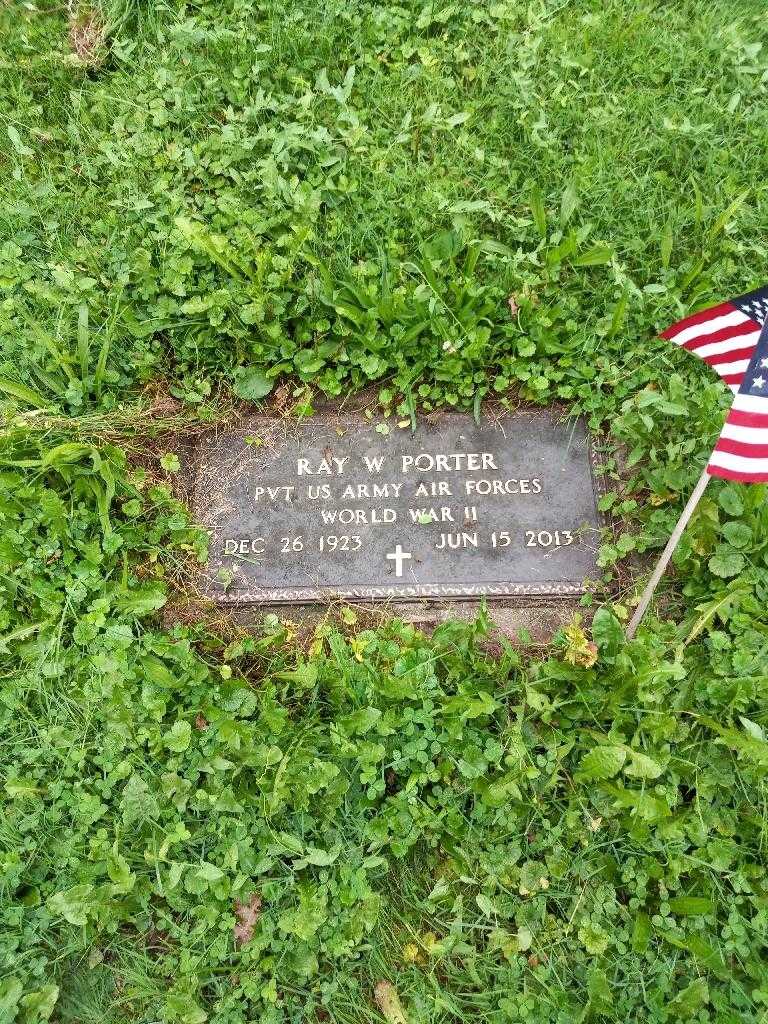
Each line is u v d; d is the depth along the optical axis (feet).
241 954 3.32
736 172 4.59
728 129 4.74
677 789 3.49
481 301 4.25
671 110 4.78
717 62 4.91
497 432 4.17
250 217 4.42
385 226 4.50
